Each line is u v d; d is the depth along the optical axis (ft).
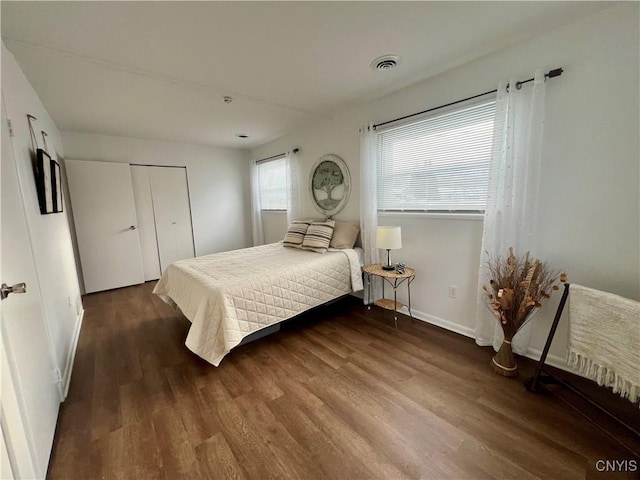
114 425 5.07
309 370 6.60
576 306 5.05
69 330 7.67
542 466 4.12
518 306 5.88
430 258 8.57
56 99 8.21
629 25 4.99
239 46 5.93
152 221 14.44
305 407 5.42
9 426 3.08
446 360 6.86
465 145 7.44
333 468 4.18
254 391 5.91
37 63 6.18
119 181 13.04
